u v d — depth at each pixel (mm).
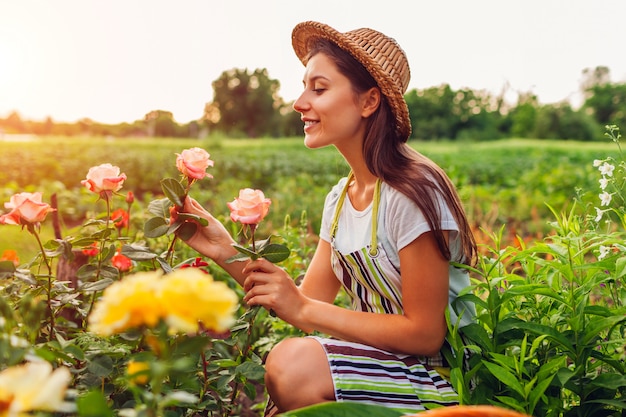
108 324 916
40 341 1852
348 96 1930
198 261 1974
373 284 1957
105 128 53469
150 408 1019
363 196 2012
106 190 1894
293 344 1806
